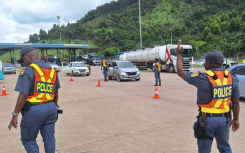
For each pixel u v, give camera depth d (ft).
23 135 9.50
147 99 29.58
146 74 74.49
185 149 13.37
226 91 8.43
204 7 556.10
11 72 85.61
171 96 31.55
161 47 83.20
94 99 30.42
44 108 9.48
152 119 19.95
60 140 15.28
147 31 388.37
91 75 74.95
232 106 8.96
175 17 517.96
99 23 498.28
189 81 8.85
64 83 50.44
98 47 357.20
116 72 54.49
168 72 83.46
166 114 21.59
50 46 165.89
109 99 30.17
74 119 20.52
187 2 624.59
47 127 9.86
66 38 424.87
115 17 521.24
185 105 25.55
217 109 8.41
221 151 8.96
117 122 19.26
